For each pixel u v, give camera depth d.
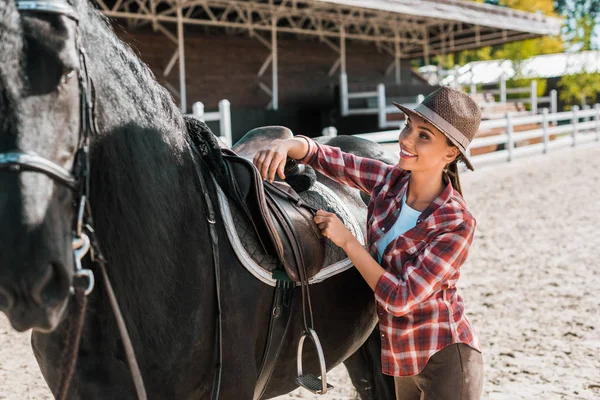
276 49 18.23
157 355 1.53
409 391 2.12
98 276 1.43
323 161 2.17
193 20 15.61
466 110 1.88
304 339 1.91
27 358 4.08
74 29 1.23
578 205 9.27
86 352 1.50
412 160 1.93
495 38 21.58
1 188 1.13
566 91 29.95
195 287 1.59
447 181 2.01
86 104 1.28
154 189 1.50
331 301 2.10
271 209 1.89
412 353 1.94
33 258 1.12
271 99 18.27
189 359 1.59
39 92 1.17
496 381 3.69
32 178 1.14
